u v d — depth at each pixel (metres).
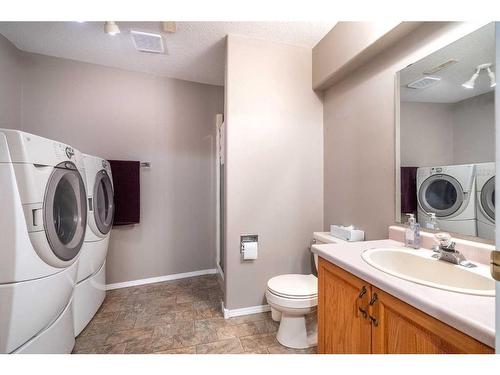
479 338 0.57
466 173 1.11
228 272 1.96
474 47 1.08
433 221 1.25
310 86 2.17
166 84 2.74
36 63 2.26
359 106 1.77
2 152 0.98
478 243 1.05
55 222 1.31
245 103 1.98
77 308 1.68
